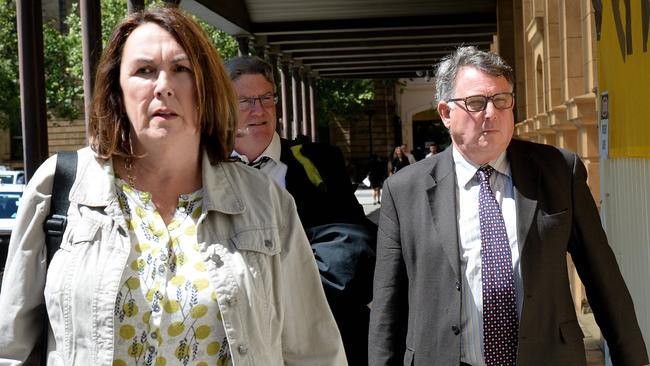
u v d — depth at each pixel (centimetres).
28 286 226
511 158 344
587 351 720
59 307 220
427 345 339
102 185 229
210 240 231
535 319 326
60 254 224
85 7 996
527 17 1395
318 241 368
